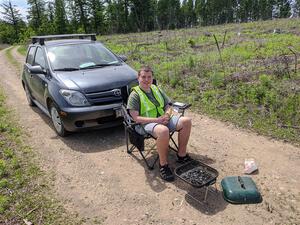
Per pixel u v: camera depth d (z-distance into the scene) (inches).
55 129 248.4
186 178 154.9
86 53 263.0
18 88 424.5
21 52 1064.8
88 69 245.1
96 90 216.8
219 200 152.9
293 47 512.7
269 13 3309.5
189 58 439.5
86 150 214.1
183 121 175.3
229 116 252.4
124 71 241.4
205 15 3484.3
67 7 2588.6
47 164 197.3
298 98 257.1
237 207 147.2
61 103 217.8
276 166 181.0
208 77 357.1
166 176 171.2
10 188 170.6
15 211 151.6
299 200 151.1
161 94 187.9
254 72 350.9
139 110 179.2
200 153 201.3
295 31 799.7
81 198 161.0
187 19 3427.7
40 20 2780.5
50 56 255.3
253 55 473.4
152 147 201.3
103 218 145.4
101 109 212.5
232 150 202.8
